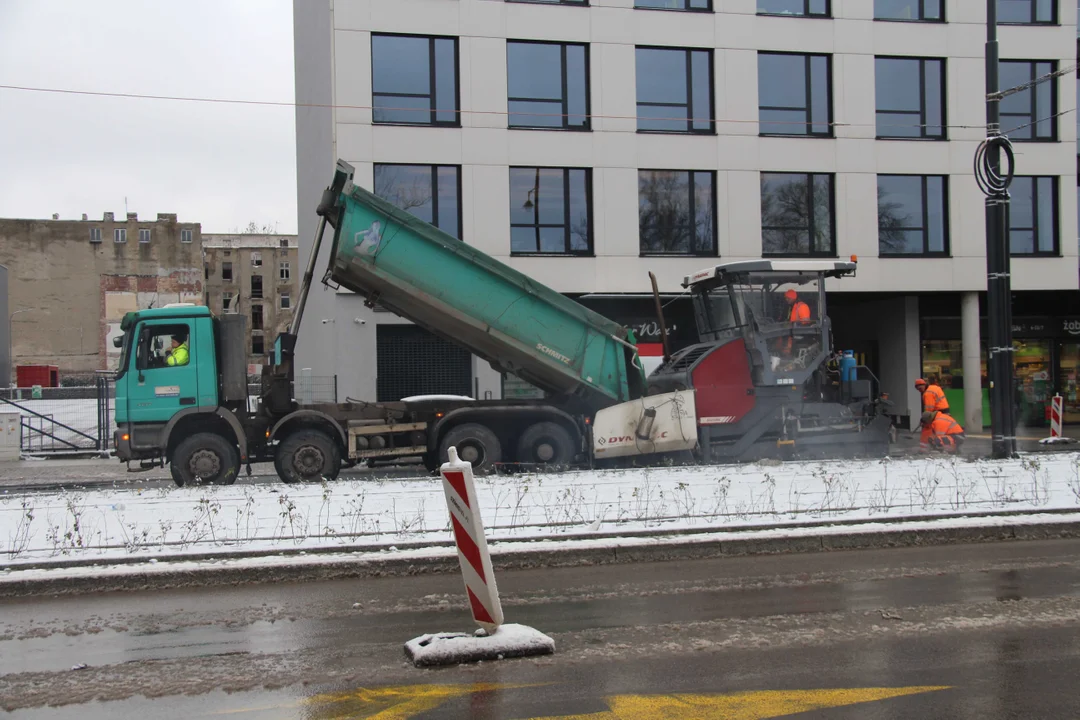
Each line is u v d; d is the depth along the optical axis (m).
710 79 24.47
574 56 23.66
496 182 22.92
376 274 14.38
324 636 6.30
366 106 22.28
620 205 23.62
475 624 6.58
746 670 5.33
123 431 14.17
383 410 15.03
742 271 15.71
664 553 8.99
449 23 22.77
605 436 14.91
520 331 14.93
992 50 16.25
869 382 16.23
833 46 25.02
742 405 15.54
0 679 5.42
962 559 8.78
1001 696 4.82
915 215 25.58
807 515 10.28
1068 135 26.42
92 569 8.06
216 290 86.94
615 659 5.59
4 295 43.47
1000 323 16.09
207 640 6.25
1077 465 13.81
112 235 67.81
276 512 10.88
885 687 4.98
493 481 13.35
